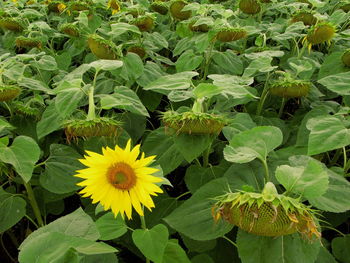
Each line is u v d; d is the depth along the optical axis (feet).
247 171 3.04
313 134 2.87
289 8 7.56
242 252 2.35
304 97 4.91
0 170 3.54
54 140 4.32
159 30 7.34
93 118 3.12
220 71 5.50
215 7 6.09
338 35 5.48
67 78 3.77
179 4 6.44
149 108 4.97
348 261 3.16
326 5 7.53
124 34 6.23
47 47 7.23
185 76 3.55
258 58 4.29
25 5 9.47
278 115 4.95
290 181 2.33
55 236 1.66
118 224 2.59
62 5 7.94
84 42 6.28
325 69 4.68
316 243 2.35
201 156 4.42
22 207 3.50
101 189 2.28
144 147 3.72
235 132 3.58
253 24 6.51
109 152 2.30
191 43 5.84
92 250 1.65
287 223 2.14
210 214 2.64
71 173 3.49
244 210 2.14
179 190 4.86
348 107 3.91
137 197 2.30
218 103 4.30
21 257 1.60
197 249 3.17
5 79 4.31
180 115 3.01
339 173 3.31
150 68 5.00
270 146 2.73
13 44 6.81
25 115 4.34
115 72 4.44
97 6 7.99
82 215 2.11
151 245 2.41
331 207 2.50
